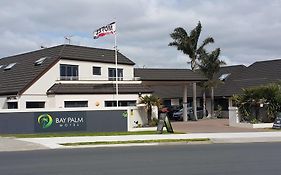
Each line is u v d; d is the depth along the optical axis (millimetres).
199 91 58344
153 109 37875
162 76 43781
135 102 39875
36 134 28781
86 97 37406
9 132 29141
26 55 45062
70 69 39219
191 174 11727
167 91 59312
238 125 35312
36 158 16141
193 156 16094
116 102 38719
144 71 44094
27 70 39938
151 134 27672
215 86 54156
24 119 29531
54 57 38875
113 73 42312
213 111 54375
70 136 26531
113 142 22422
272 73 53250
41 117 29906
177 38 53625
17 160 15586
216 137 24719
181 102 59188
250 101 35344
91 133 29438
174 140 23094
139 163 14141
